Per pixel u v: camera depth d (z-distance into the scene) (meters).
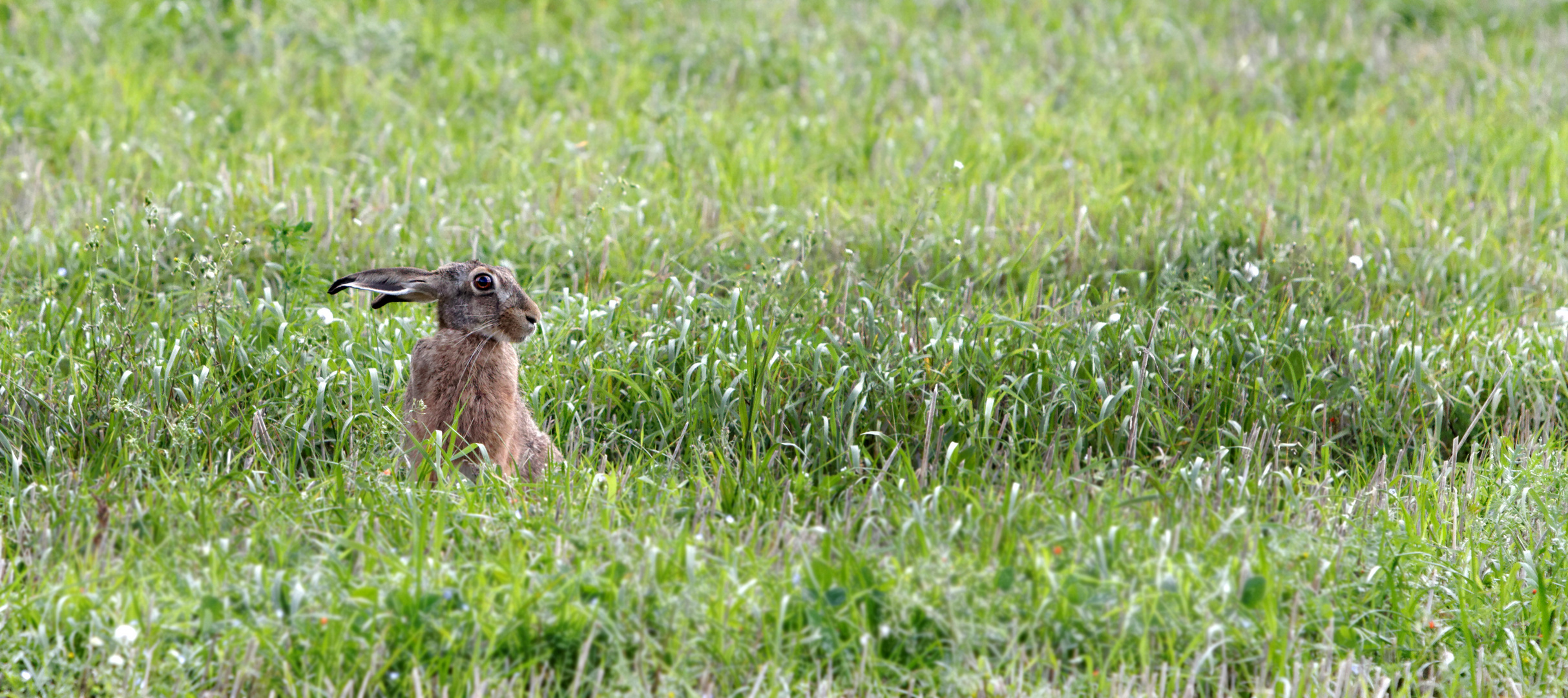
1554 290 13.56
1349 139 18.61
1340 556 8.14
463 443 9.28
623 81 20.08
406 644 7.02
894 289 12.14
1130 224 14.51
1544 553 8.88
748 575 7.74
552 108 19.22
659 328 11.25
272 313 11.10
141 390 9.95
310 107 18.81
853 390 10.12
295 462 9.57
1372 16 25.08
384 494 8.68
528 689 7.09
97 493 8.59
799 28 23.02
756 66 21.27
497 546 8.15
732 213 14.97
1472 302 13.09
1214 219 14.43
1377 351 11.45
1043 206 15.36
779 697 6.95
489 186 15.38
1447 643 8.00
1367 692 7.46
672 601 7.23
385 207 14.45
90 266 11.09
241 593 7.30
